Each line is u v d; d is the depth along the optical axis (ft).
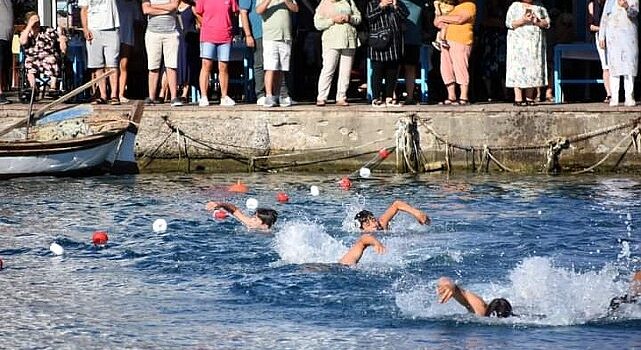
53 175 148.15
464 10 155.43
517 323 79.87
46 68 166.71
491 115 151.33
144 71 176.76
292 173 153.89
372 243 97.66
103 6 158.20
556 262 96.94
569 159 150.92
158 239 108.27
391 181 144.56
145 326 80.69
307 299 86.89
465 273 93.66
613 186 137.69
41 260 100.89
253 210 123.24
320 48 175.63
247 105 157.99
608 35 151.84
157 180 146.82
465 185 139.85
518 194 131.75
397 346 75.31
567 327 78.89
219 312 84.02
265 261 98.94
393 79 156.76
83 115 153.89
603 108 150.10
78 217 119.55
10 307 85.81
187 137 155.22
